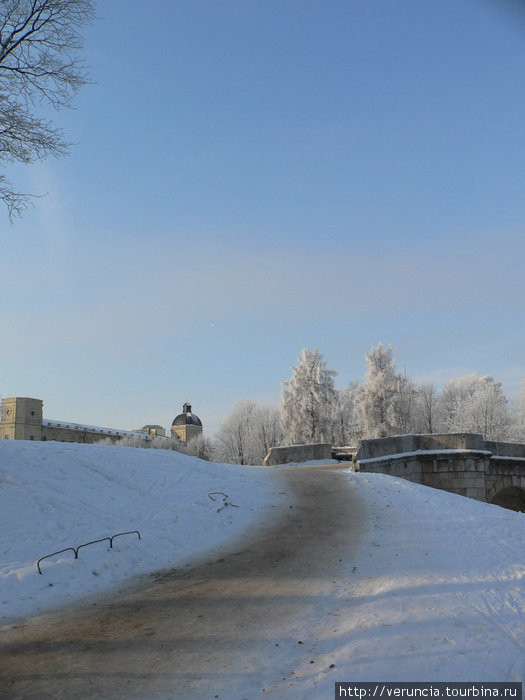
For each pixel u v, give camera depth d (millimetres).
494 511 13758
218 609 7383
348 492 16328
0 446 15133
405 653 5465
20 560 9281
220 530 12383
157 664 5711
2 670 5703
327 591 7840
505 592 7262
